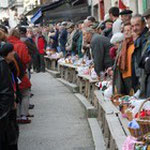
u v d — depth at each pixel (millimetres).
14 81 8883
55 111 13172
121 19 11367
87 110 11891
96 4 28859
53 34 24828
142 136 6066
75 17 28625
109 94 9945
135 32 8609
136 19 8500
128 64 9320
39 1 53938
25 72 11539
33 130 11039
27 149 9516
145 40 8430
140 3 18797
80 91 15555
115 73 9609
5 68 7285
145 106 7020
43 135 10531
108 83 10898
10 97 7297
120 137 6949
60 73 20828
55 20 30281
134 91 9273
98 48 11789
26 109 11742
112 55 10883
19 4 63281
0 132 7320
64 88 17609
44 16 31469
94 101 12109
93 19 14602
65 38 21875
